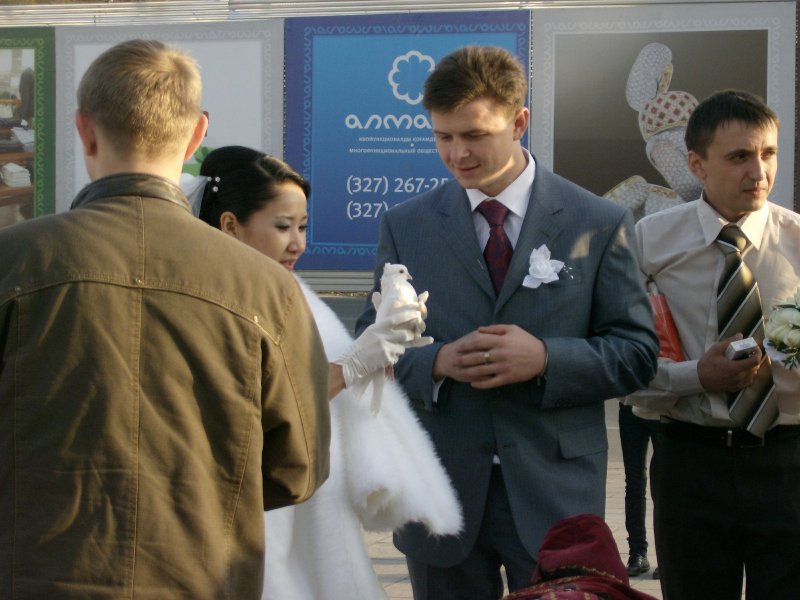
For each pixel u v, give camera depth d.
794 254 3.92
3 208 9.26
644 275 4.04
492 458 3.63
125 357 2.12
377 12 8.77
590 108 8.59
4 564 2.04
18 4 9.17
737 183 3.83
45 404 2.08
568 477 3.61
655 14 8.50
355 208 8.88
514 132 3.62
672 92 8.51
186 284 2.19
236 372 2.21
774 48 8.39
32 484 2.06
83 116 2.30
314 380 2.36
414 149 8.80
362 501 3.00
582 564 2.51
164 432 2.12
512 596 2.36
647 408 3.92
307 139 8.88
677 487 3.91
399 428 3.18
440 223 3.76
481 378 3.50
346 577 2.97
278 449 2.31
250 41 8.91
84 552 2.04
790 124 8.40
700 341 3.93
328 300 8.88
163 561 2.09
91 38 9.10
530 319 3.60
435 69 3.56
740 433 3.78
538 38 8.62
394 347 3.03
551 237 3.64
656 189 8.56
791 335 3.59
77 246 2.15
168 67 2.29
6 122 9.20
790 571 3.79
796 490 3.78
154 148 2.27
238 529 2.21
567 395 3.51
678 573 3.93
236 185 3.25
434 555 3.66
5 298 2.10
